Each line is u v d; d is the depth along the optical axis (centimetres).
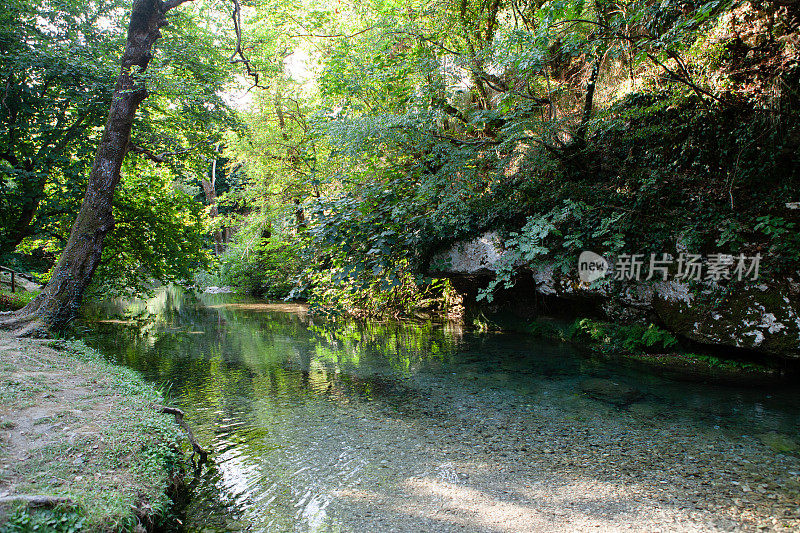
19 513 234
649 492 354
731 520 314
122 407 420
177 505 343
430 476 387
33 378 458
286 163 1795
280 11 1304
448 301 1346
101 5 1042
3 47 920
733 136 661
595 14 671
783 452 413
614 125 773
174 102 1102
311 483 377
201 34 1128
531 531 308
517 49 753
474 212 870
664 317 729
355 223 770
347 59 1012
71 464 306
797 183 596
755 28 642
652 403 554
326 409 561
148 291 1209
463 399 594
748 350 657
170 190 1226
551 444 447
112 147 828
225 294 2314
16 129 942
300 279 827
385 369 761
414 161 883
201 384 673
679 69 701
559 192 769
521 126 755
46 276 1170
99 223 816
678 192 698
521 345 922
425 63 816
